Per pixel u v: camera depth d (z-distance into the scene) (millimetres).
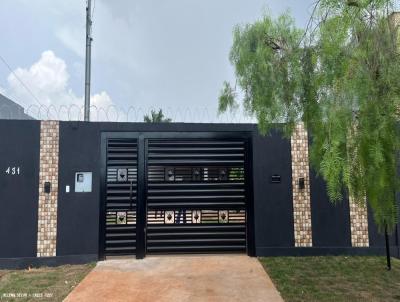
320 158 3891
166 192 7047
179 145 7145
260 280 5551
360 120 2951
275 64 4582
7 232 6484
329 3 3053
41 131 6766
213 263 6477
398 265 6359
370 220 7086
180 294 4953
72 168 6793
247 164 7164
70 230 6660
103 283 5441
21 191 6590
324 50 3273
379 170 3041
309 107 4062
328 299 4762
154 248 6941
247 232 7043
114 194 6902
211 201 7094
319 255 6973
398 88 2904
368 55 3037
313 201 7082
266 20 4852
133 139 7051
